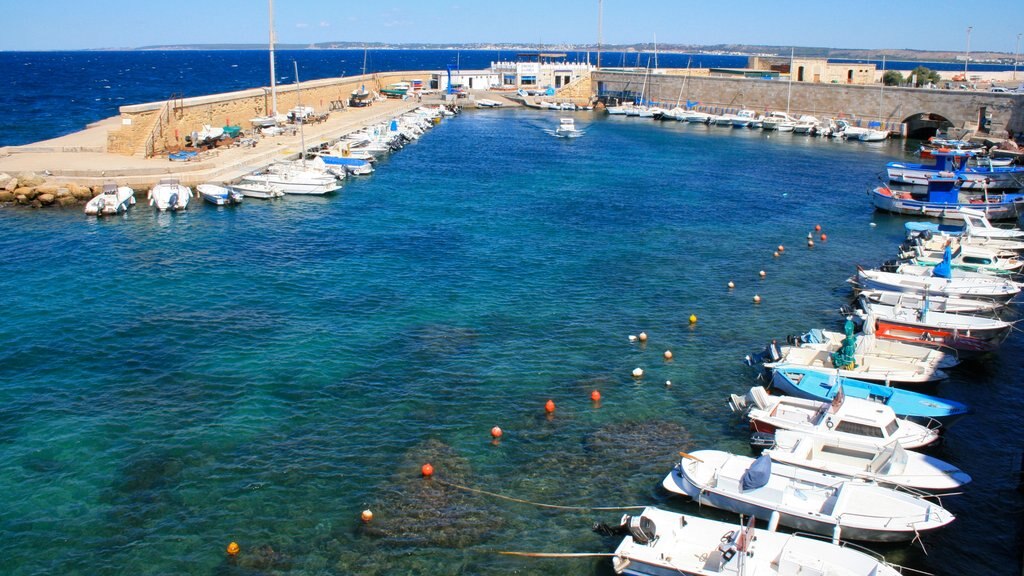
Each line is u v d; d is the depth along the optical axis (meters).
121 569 21.11
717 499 23.59
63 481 24.97
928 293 40.31
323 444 27.38
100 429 28.14
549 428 28.77
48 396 30.62
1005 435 28.59
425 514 23.58
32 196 62.84
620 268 48.69
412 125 117.31
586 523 23.31
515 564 21.52
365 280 45.53
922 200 66.69
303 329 37.75
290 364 33.75
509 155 98.94
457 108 153.75
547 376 33.09
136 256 49.69
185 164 71.94
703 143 111.56
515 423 29.08
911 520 21.95
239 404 30.14
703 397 31.45
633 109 146.62
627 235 57.12
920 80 148.38
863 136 112.44
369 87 162.75
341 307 40.97
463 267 48.44
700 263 50.00
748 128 129.50
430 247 53.00
